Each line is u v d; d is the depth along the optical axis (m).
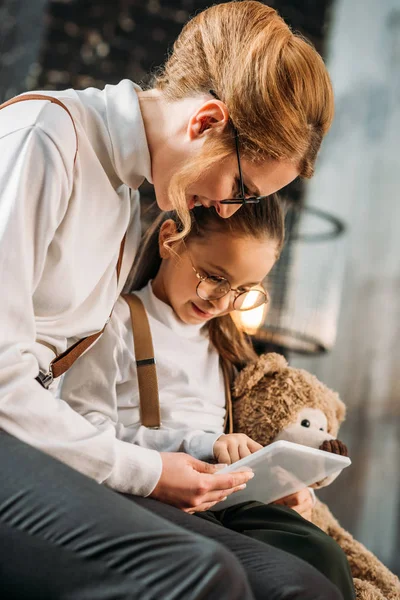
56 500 0.91
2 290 1.12
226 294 1.54
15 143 1.17
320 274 3.10
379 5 3.47
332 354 3.33
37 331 1.24
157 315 1.59
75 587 0.86
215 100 1.24
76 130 1.26
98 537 0.87
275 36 1.28
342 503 3.25
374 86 3.48
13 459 0.98
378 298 3.32
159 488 1.21
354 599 1.20
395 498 3.18
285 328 2.62
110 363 1.48
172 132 1.29
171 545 0.85
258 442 1.60
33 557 0.89
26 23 3.16
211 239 1.53
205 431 1.53
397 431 3.25
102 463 1.14
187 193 1.27
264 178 1.26
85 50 3.14
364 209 3.36
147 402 1.49
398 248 3.33
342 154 3.42
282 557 1.03
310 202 3.29
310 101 1.27
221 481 1.24
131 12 3.19
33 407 1.10
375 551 3.14
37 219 1.16
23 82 3.10
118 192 1.37
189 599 0.82
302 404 1.62
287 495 1.51
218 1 3.21
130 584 0.84
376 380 3.31
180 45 1.35
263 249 1.54
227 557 0.85
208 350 1.66
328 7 3.46
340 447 1.55
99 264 1.32
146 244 1.65
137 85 1.38
